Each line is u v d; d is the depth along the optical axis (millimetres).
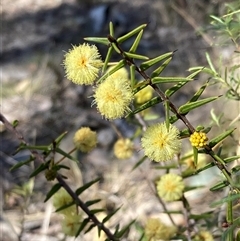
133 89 86
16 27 475
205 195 208
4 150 281
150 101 87
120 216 207
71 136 284
